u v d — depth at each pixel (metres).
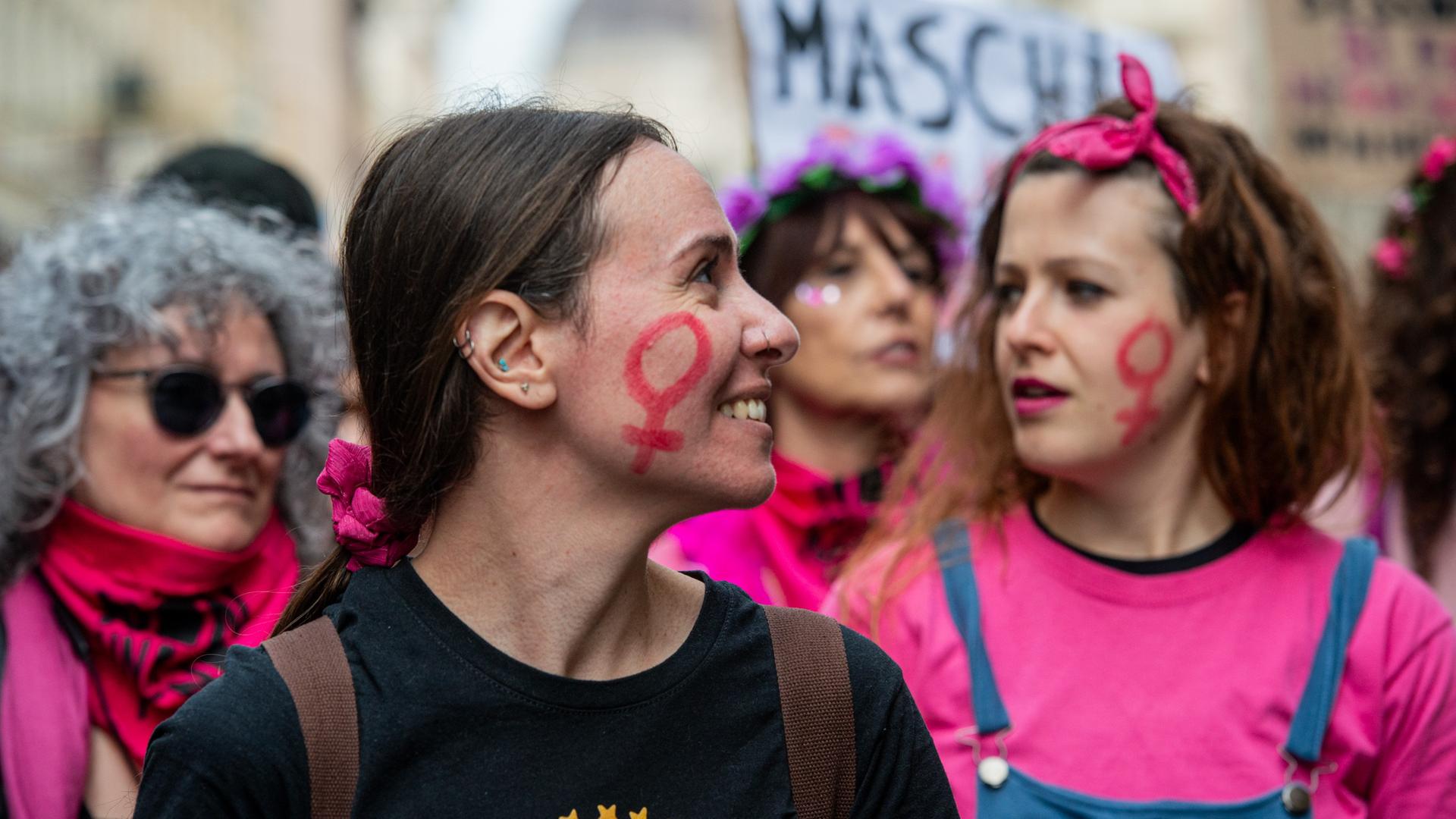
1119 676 1.68
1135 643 1.70
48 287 1.93
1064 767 1.64
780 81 3.14
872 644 1.29
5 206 13.61
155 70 17.39
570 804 1.11
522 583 1.16
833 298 2.50
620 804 1.12
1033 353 1.76
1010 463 1.95
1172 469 1.79
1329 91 4.06
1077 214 1.75
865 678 1.24
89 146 15.36
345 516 1.21
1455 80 4.14
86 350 1.89
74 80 15.71
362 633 1.14
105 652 1.89
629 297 1.14
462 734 1.11
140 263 1.91
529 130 1.17
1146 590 1.73
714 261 1.19
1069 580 1.76
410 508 1.18
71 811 1.79
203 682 1.89
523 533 1.16
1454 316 2.63
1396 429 2.56
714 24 25.08
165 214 2.07
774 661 1.22
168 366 1.90
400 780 1.09
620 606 1.19
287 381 2.00
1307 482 1.83
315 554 2.16
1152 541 1.79
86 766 1.83
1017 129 3.39
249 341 1.98
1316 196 4.03
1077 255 1.74
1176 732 1.64
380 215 1.18
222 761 1.06
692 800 1.14
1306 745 1.62
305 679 1.10
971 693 1.71
